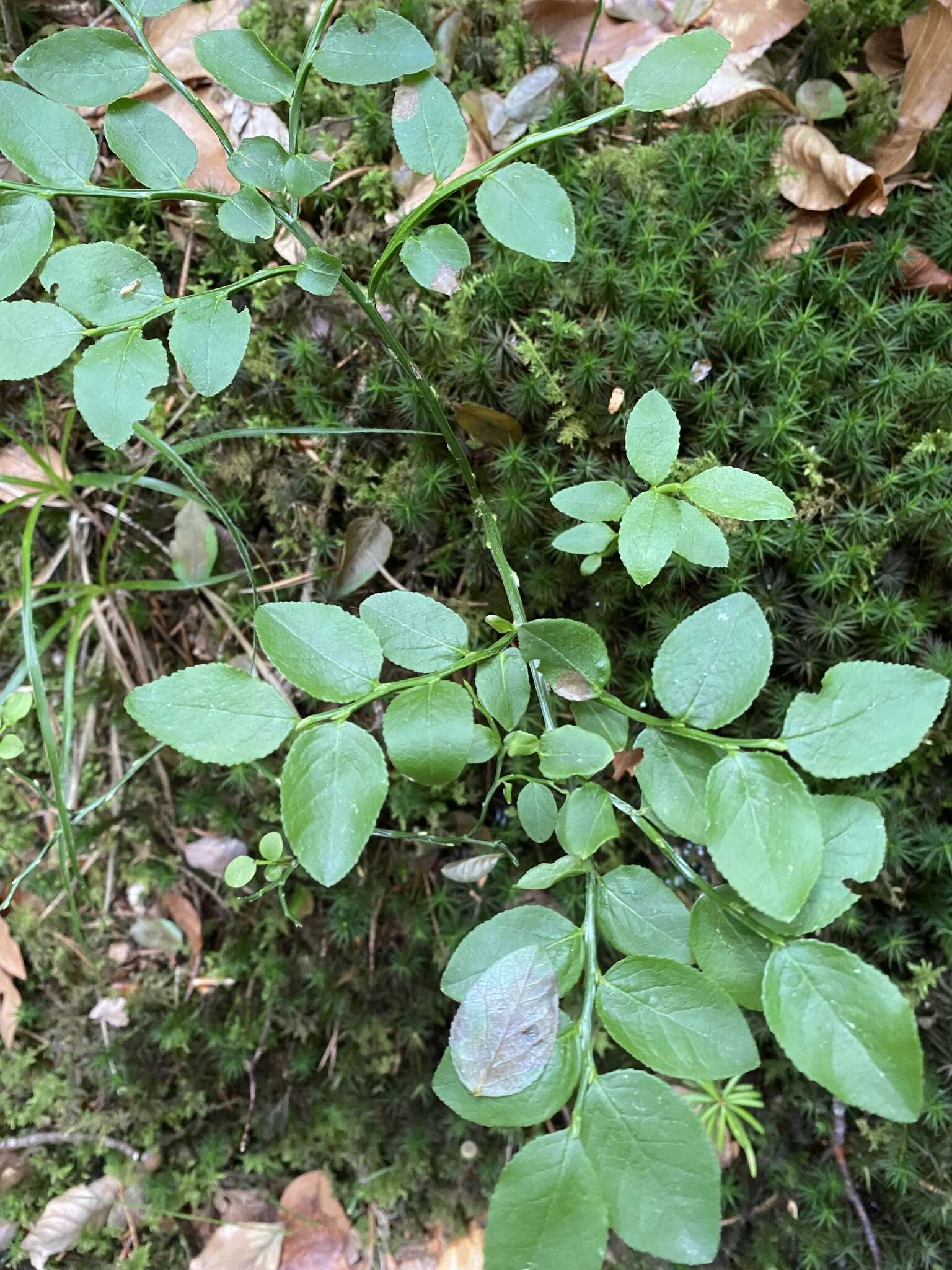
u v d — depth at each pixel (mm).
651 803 156
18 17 252
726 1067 146
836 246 234
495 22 250
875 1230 247
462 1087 150
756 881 141
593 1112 145
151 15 162
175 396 258
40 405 263
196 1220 279
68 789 274
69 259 156
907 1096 137
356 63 159
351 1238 278
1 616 276
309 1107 278
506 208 154
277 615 153
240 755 145
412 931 261
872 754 142
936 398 219
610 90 245
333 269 168
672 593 229
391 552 252
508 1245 139
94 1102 281
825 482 221
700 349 226
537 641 172
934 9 229
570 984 155
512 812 180
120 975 283
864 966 143
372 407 241
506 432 230
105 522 269
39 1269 268
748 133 230
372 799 145
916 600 227
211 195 164
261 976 276
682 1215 139
